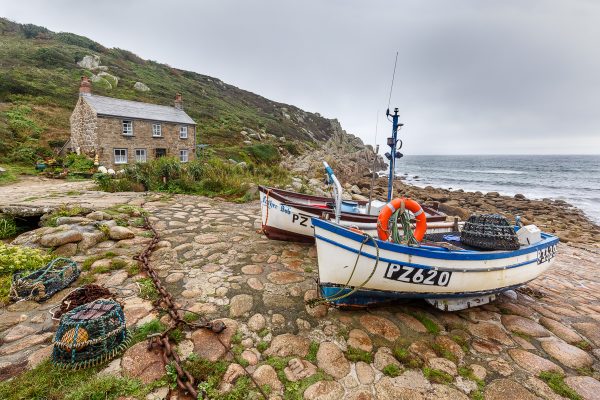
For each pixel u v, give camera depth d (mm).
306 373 3285
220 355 3436
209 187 13508
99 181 13305
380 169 70688
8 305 4148
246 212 10305
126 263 5559
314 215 6984
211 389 2959
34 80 33156
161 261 5836
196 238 7262
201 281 5105
